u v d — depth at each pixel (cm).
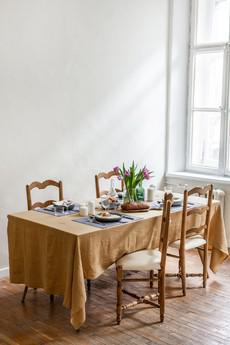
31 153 450
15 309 370
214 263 444
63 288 336
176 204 416
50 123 464
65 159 482
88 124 501
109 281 430
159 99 582
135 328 338
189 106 609
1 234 434
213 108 586
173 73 588
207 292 407
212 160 598
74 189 495
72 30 471
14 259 371
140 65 550
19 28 425
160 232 387
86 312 363
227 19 567
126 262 345
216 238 438
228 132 573
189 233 398
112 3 507
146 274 452
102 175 479
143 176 409
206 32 588
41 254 349
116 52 520
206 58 589
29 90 441
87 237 324
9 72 423
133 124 552
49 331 333
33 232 353
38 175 459
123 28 523
